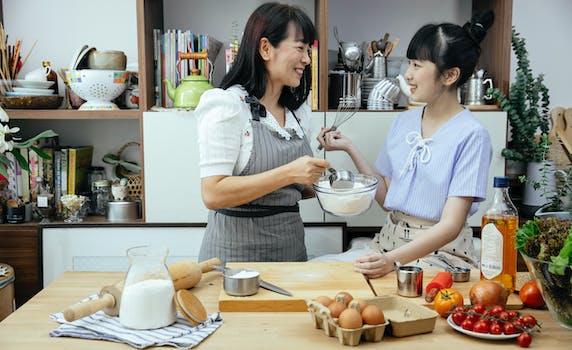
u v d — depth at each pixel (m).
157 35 2.56
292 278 1.47
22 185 2.62
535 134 2.76
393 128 2.07
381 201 2.13
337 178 1.72
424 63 1.82
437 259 1.81
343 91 2.51
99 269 2.53
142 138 2.49
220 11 2.79
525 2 2.83
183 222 2.53
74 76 2.46
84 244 2.52
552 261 1.12
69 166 2.63
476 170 1.75
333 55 2.77
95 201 2.69
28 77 2.55
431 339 1.17
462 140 1.79
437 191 1.83
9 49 2.59
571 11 2.84
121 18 2.78
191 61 2.56
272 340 1.16
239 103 1.72
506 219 1.39
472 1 2.80
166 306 1.22
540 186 2.47
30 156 2.61
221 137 1.65
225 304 1.31
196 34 2.78
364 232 2.76
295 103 1.92
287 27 1.73
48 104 2.54
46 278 2.53
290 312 1.32
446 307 1.27
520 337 1.13
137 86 2.63
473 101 2.58
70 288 1.48
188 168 2.50
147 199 2.52
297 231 1.91
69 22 2.77
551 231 1.20
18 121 2.80
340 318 1.14
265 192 1.62
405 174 1.92
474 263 1.87
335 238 2.54
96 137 2.85
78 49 2.51
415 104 2.54
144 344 1.13
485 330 1.16
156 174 2.50
